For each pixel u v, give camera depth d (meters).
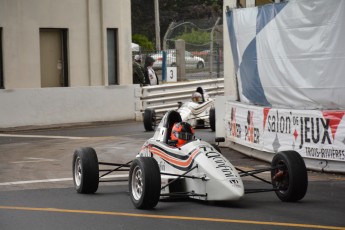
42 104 55.62
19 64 55.12
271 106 35.34
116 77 61.09
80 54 58.56
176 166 24.59
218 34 85.06
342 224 20.89
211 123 50.47
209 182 22.80
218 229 20.20
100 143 45.50
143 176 22.86
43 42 57.34
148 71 65.56
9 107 54.03
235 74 40.59
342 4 30.36
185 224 20.92
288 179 24.08
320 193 26.64
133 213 22.80
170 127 26.06
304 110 32.28
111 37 60.88
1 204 25.09
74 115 57.31
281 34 33.81
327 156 31.22
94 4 59.06
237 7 40.38
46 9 56.53
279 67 34.16
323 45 31.36
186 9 131.12
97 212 23.16
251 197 25.88
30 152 41.50
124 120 60.28
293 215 22.22
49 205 24.75
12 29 54.69
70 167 35.38
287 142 33.53
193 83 65.31
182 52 79.06
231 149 41.16
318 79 31.77
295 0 32.62
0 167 35.50
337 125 30.67
